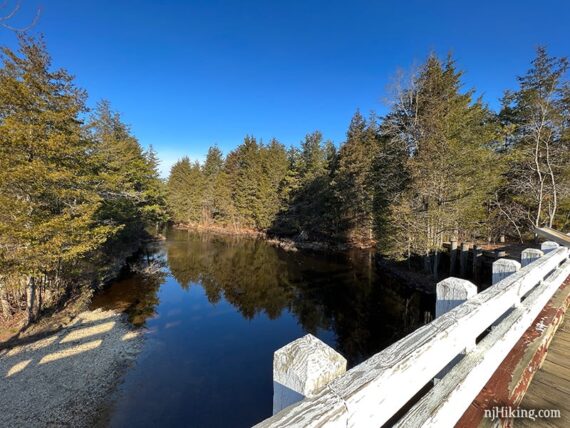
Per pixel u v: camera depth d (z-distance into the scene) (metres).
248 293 11.98
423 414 0.96
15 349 7.06
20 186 6.97
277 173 28.53
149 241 24.50
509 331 1.74
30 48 7.73
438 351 1.10
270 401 5.63
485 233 13.26
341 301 10.79
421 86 11.09
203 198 36.38
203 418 5.20
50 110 7.73
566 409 1.54
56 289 9.78
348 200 20.09
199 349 7.59
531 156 12.34
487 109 13.21
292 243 22.94
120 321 9.06
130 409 5.39
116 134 21.19
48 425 4.97
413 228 11.23
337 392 0.73
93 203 9.80
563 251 3.51
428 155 10.09
